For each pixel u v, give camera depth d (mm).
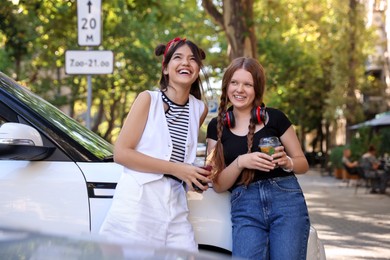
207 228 3436
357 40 28469
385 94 31578
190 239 3246
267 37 28969
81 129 3844
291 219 3336
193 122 3404
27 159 3234
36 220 3188
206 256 1660
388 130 24594
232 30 15281
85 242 1627
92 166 3336
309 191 20109
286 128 3494
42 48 21344
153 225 3152
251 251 3293
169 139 3277
